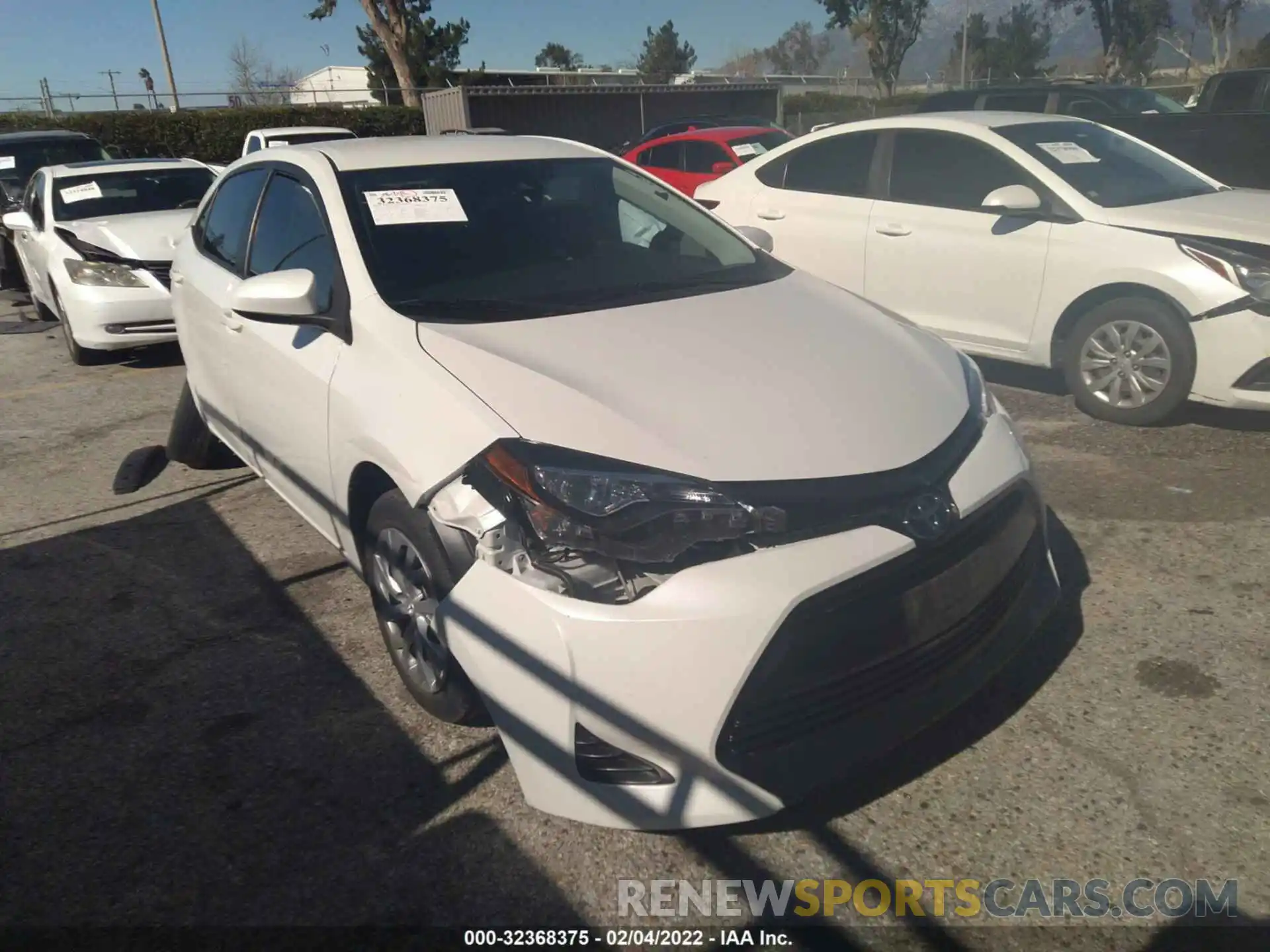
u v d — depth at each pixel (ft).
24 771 9.94
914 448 8.57
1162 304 16.56
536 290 10.96
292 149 13.47
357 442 9.86
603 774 7.98
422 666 10.01
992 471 9.04
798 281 12.10
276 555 14.42
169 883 8.38
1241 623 11.09
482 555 8.24
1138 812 8.50
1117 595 11.82
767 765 7.78
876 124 20.79
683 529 7.72
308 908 8.04
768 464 8.02
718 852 8.36
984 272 18.61
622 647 7.58
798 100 125.59
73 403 23.35
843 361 9.65
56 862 8.68
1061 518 13.93
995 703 10.00
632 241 12.35
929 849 8.27
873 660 7.97
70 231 26.18
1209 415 17.65
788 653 7.64
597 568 7.79
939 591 8.29
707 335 9.94
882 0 134.31
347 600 12.96
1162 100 40.78
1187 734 9.37
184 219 26.81
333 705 10.67
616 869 8.25
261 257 13.08
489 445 8.36
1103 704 9.87
